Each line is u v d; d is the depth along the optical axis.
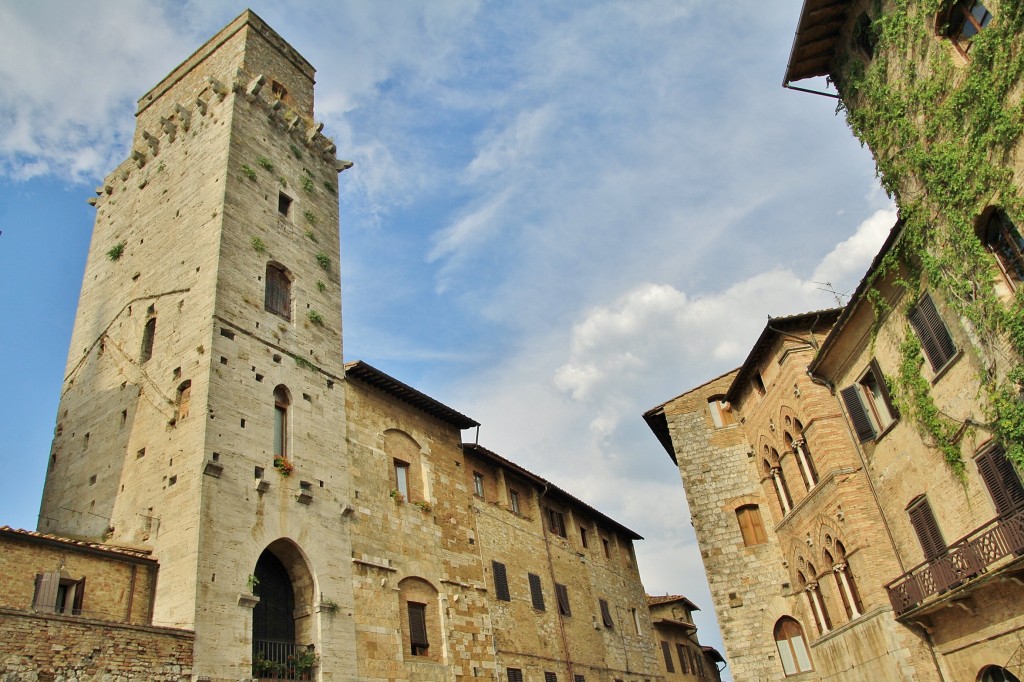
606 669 42.12
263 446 25.17
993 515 21.33
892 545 27.33
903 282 23.72
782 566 36.09
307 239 32.34
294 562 24.80
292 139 34.62
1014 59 17.95
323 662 23.36
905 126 22.23
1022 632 20.55
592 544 49.19
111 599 20.34
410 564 29.69
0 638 15.99
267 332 27.67
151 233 31.16
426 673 27.80
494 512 38.38
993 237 19.66
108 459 26.06
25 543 19.20
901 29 22.05
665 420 43.91
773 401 35.19
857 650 28.53
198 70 36.62
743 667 35.19
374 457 30.73
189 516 21.91
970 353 21.17
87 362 30.05
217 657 20.20
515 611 35.88
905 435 25.55
